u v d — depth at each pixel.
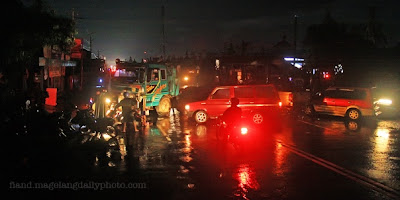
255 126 16.77
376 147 11.62
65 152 10.34
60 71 26.47
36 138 10.50
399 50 36.06
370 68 35.78
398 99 22.59
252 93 17.19
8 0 15.97
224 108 17.23
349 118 19.50
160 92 22.02
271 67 45.78
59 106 14.36
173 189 7.23
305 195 6.84
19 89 17.78
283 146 11.80
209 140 12.88
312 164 9.30
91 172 8.53
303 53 45.59
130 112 13.40
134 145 11.90
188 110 17.56
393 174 8.36
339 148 11.45
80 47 38.75
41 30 18.16
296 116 21.41
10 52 16.44
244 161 9.64
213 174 8.35
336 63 38.22
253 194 6.90
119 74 20.78
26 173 8.45
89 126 11.94
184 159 9.88
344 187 7.35
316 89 36.34
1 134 10.06
